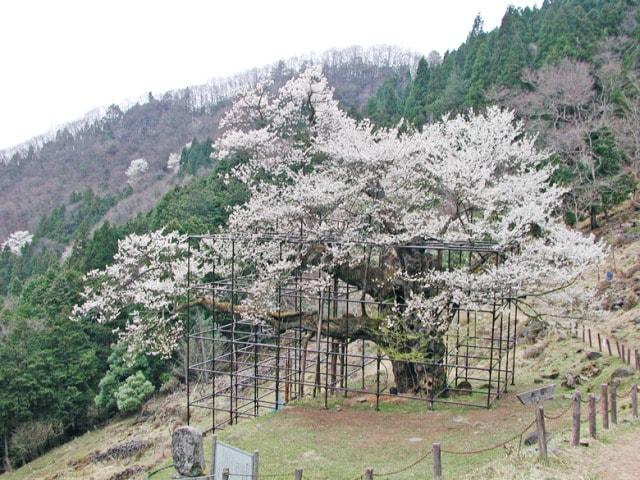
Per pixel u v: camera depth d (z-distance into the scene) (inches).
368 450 706.2
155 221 2000.5
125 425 1519.4
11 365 1556.3
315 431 791.1
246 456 522.0
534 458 503.8
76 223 3376.0
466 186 888.3
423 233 895.7
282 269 967.6
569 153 1635.1
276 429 810.8
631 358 844.6
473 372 1083.3
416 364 916.6
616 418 579.5
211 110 4945.9
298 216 963.3
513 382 940.0
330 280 970.1
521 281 810.2
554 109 1740.9
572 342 1022.4
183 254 1424.7
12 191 4133.9
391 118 2162.9
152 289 1072.8
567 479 458.6
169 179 3582.7
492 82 2017.7
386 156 921.5
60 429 1595.7
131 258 1083.3
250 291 941.8
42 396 1576.0
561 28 2226.9
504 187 908.0
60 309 1759.4
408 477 591.2
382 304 938.7
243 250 1035.3
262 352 1312.7
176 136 4603.8
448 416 808.3
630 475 461.7
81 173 4291.3
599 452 510.0
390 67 4244.6
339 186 929.5
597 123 1669.5
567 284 874.1
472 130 987.9
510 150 998.4
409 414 837.2
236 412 961.5
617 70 1822.1
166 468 788.0
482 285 816.3
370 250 914.7
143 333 1101.7
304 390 1136.8
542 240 848.3
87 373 1664.6
